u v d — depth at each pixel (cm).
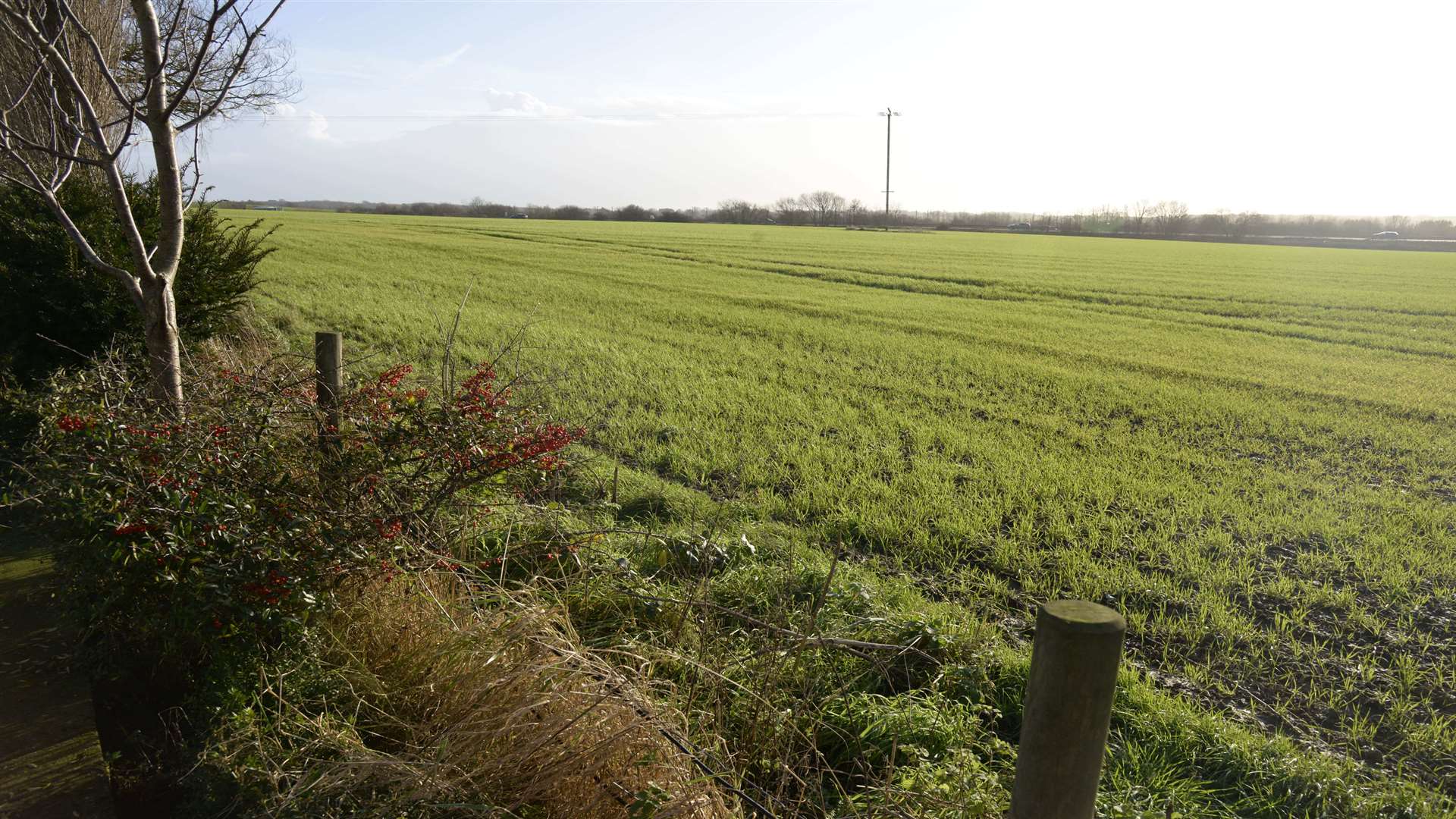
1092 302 2794
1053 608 202
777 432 1061
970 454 1018
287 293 2198
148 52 491
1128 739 426
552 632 375
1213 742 425
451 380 516
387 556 425
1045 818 208
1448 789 411
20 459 684
